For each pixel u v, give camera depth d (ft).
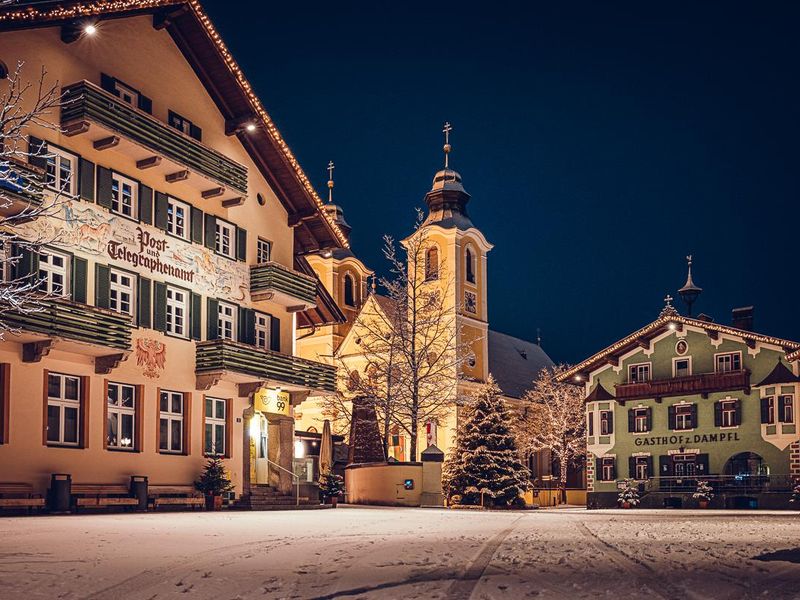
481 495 168.55
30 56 96.84
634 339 195.00
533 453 265.95
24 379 92.43
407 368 189.98
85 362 99.14
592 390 200.75
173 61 116.78
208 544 52.65
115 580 35.99
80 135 101.24
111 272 103.91
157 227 111.14
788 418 173.06
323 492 137.08
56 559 43.55
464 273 262.88
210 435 117.19
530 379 303.07
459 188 269.23
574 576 36.81
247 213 127.54
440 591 32.32
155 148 106.93
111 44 107.24
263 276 126.00
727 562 42.83
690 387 185.26
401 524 79.97
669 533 69.10
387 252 189.78
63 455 95.81
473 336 263.08
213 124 123.13
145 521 75.97
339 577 36.58
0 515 86.58
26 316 88.38
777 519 105.29
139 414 106.11
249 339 125.39
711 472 182.50
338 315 144.87
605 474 196.44
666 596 30.96
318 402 254.88
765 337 177.27
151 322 108.88
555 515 122.21
